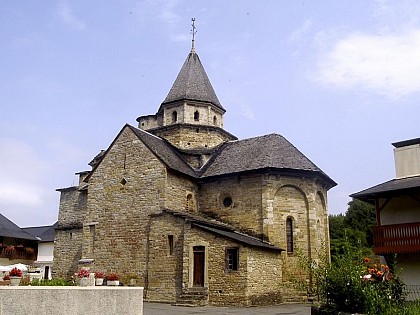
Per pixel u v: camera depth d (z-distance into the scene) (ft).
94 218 90.74
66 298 37.91
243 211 87.71
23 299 34.99
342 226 166.71
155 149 90.84
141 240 84.02
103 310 40.96
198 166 99.66
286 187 87.30
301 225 86.28
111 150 92.79
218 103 113.29
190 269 75.61
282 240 84.33
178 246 79.30
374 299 39.09
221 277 72.74
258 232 84.74
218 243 74.33
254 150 95.71
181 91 110.32
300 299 81.05
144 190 86.43
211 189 93.35
